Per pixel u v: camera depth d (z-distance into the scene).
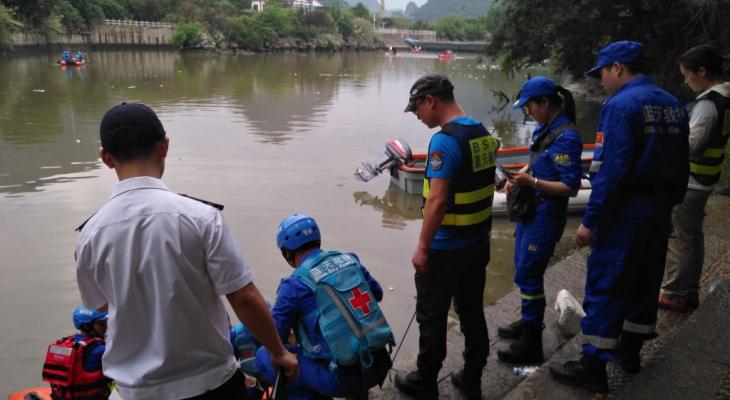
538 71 47.81
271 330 2.16
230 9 87.00
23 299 5.80
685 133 3.15
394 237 7.95
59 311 5.58
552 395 3.26
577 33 17.44
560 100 3.65
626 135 2.96
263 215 8.69
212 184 10.50
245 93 27.00
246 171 11.52
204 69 44.09
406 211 9.20
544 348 4.04
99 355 3.15
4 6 46.44
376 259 7.10
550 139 3.57
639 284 3.35
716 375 3.20
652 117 3.01
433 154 3.00
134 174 1.97
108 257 1.91
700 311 3.88
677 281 4.29
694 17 13.76
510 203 3.66
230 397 2.16
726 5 13.27
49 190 9.79
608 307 3.16
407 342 5.01
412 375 3.47
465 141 2.99
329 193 10.14
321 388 2.74
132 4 75.19
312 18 98.44
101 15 65.06
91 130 15.94
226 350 2.12
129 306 1.93
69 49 58.50
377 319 2.73
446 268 3.12
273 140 15.05
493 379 3.68
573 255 5.84
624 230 3.09
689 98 15.16
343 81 35.81
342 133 16.42
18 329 5.23
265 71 43.84
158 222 1.90
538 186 3.51
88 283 2.02
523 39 19.25
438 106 3.11
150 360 1.97
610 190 2.99
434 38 127.12
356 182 10.97
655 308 3.39
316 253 2.86
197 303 1.97
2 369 4.64
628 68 3.17
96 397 3.14
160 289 1.90
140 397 1.98
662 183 3.08
